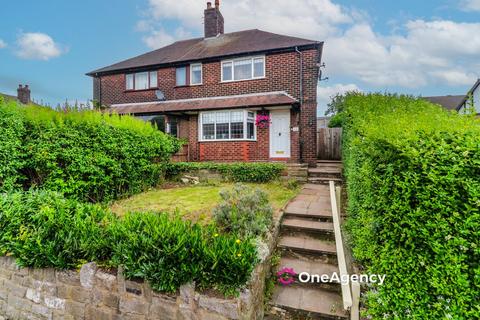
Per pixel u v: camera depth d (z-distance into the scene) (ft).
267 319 11.38
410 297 7.61
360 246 11.11
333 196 16.26
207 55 43.19
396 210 7.76
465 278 6.79
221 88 42.01
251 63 40.42
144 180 26.30
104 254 10.56
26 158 16.79
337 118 48.55
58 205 12.47
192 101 43.09
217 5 51.75
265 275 12.34
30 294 11.32
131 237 9.77
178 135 42.78
